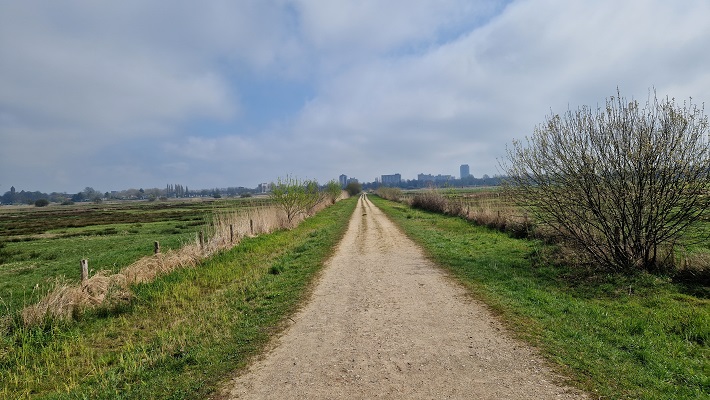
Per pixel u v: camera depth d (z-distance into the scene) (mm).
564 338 5730
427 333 6277
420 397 4262
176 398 4598
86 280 9172
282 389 4609
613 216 9281
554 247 12219
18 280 14617
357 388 4539
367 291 9180
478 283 9359
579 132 9656
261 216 22094
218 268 12320
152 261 11539
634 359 5012
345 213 40031
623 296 7766
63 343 6848
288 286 9914
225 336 6523
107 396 4883
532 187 11078
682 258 8719
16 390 5438
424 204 39438
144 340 6953
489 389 4375
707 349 5258
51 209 113938
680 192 8352
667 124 8438
